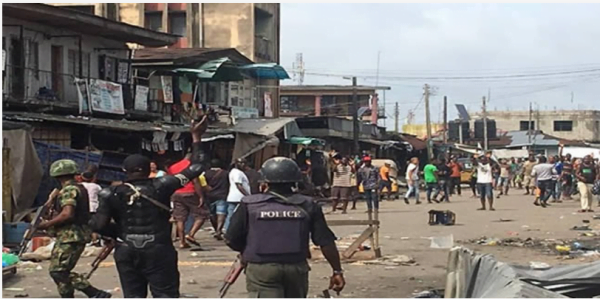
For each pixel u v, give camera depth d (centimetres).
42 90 2597
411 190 3316
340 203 3139
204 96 3700
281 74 3625
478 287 743
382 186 3631
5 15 2500
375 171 2477
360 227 2112
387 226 2138
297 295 642
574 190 3722
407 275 1224
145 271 753
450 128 8806
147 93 3091
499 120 10356
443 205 3155
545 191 2939
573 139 9812
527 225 2152
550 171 2938
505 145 8512
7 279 1184
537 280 808
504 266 727
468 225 2162
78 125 2481
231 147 3228
